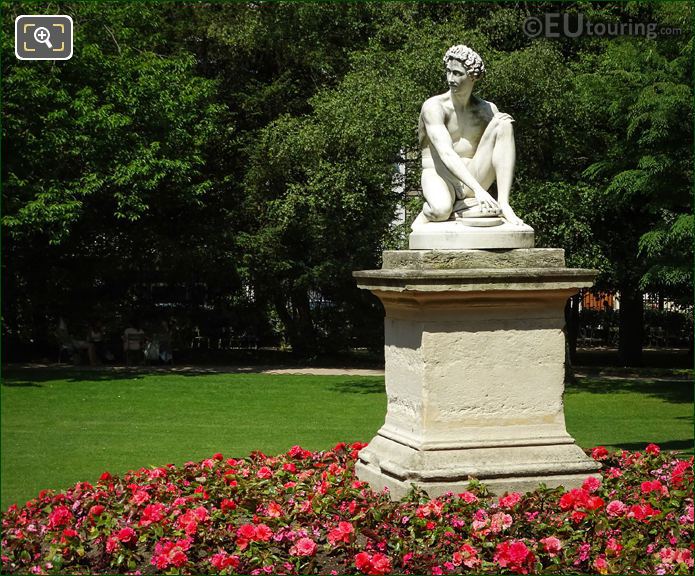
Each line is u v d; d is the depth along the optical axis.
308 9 25.56
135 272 27.97
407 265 7.82
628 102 18.06
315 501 7.51
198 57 28.50
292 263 27.20
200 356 29.56
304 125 22.25
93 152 22.25
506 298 7.73
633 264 22.84
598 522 6.86
